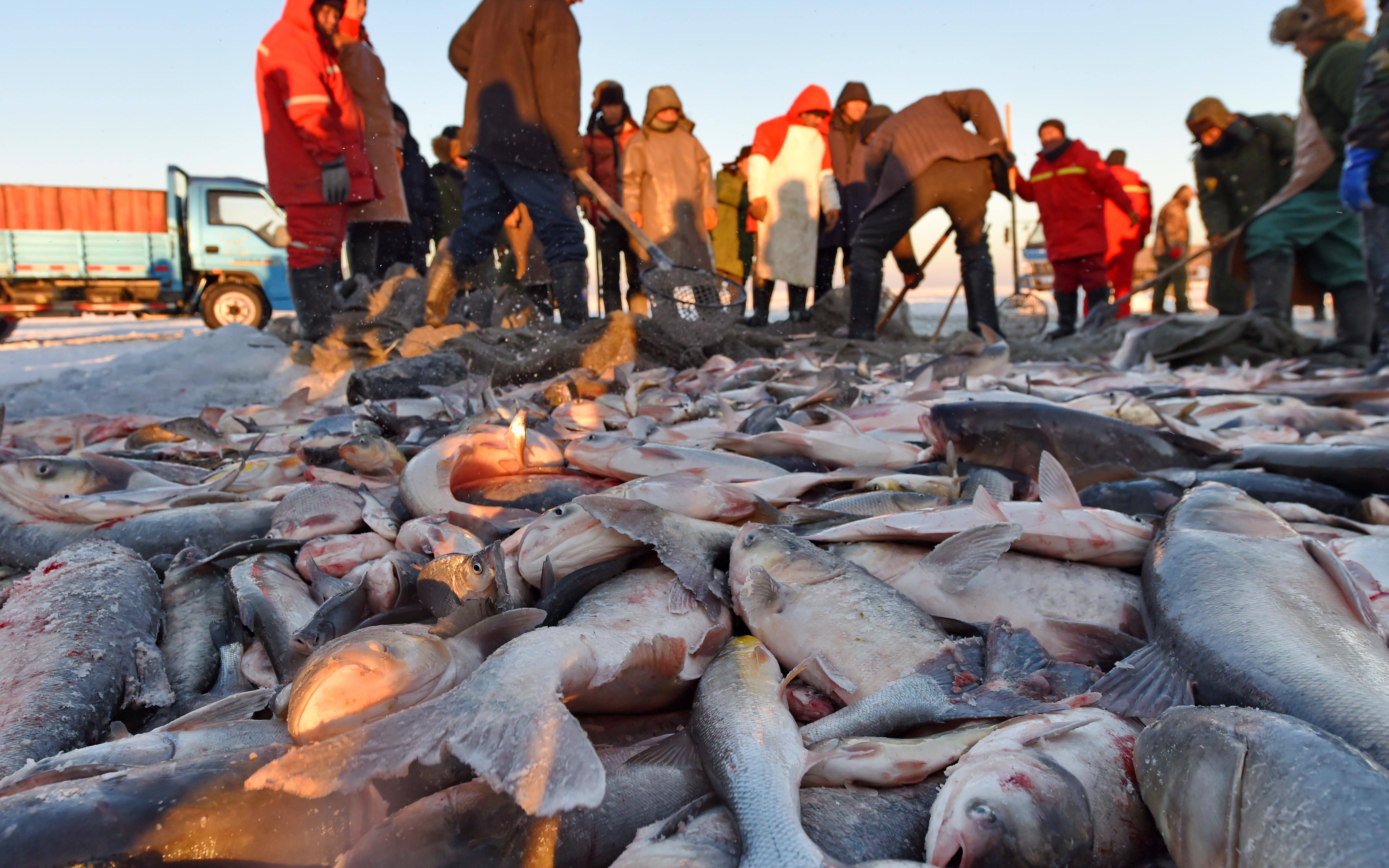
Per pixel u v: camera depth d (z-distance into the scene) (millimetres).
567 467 3318
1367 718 1487
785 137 10867
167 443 4848
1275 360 7211
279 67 7375
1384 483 2902
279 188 7727
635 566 2303
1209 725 1382
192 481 3791
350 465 3498
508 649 1599
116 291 18219
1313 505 2873
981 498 2344
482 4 7336
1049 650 2113
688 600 2113
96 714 1928
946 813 1362
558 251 7676
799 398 4641
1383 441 3531
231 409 5715
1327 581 1936
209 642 2352
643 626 1991
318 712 1487
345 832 1360
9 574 2955
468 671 1689
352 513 2902
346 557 2744
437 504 2885
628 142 10469
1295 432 4062
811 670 1983
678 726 1862
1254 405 4645
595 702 1776
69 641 2078
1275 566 1973
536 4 7086
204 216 17859
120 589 2346
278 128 7633
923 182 8438
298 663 2150
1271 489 2893
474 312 9109
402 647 1582
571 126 7363
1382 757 1422
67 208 18344
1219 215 9453
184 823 1298
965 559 2203
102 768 1472
